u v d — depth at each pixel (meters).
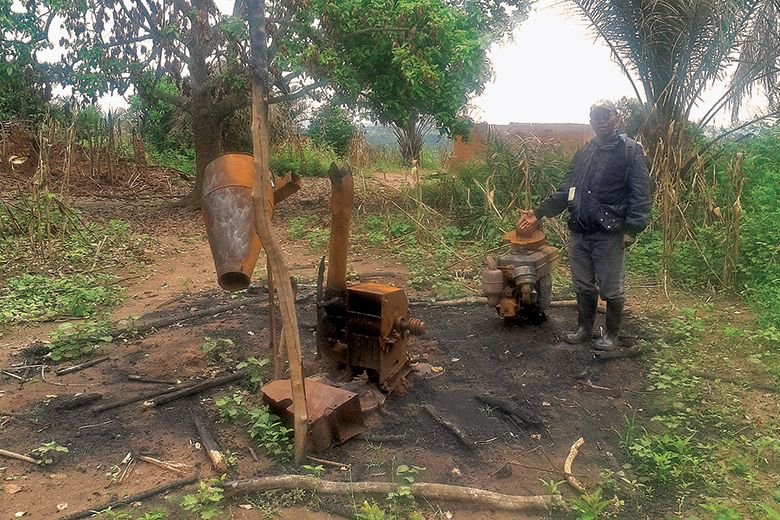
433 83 9.80
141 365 5.00
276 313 6.12
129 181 15.14
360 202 12.34
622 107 9.90
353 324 4.28
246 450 3.76
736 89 9.75
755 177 8.57
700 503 3.27
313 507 3.22
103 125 15.74
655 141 9.69
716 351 5.28
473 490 3.29
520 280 5.30
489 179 9.74
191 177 17.00
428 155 20.75
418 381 4.68
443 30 9.86
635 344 5.40
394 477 3.49
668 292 6.94
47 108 14.44
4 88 14.29
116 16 11.03
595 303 5.33
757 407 4.35
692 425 4.09
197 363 4.98
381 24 10.05
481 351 5.27
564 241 8.35
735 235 6.99
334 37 10.22
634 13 9.61
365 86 10.85
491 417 4.21
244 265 3.65
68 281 7.43
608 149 4.95
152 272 8.18
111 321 6.05
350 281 7.37
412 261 8.16
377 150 22.03
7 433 4.00
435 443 3.88
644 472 3.56
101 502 3.30
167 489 3.38
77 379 4.79
